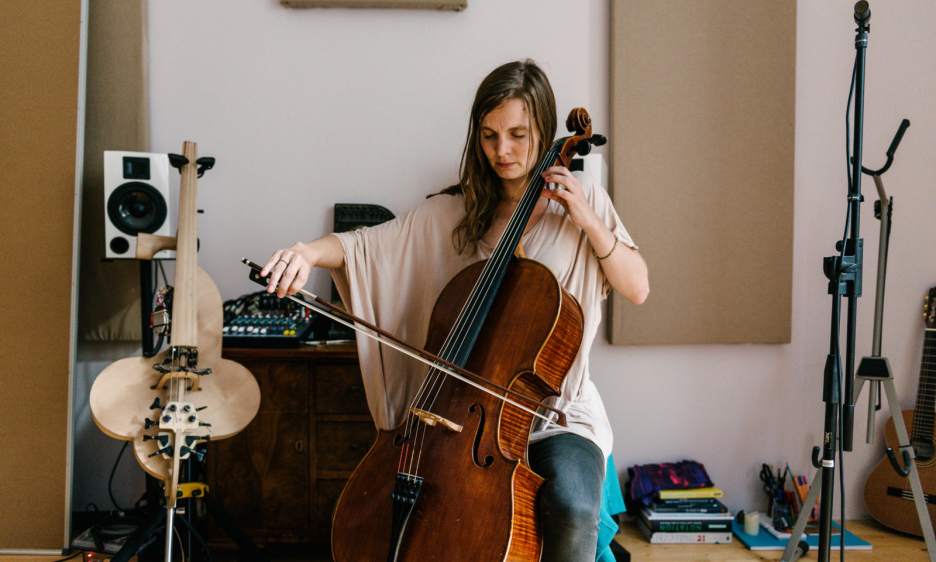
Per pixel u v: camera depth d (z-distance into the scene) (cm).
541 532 116
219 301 185
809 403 248
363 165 240
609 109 241
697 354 246
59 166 217
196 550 197
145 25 232
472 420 119
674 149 238
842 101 245
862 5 140
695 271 241
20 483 209
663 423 246
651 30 236
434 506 109
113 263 229
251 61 237
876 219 244
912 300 246
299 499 204
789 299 242
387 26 238
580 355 152
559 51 240
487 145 149
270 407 203
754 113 239
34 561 201
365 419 203
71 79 218
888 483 234
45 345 213
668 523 223
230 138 238
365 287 163
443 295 142
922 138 244
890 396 201
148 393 170
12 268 215
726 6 237
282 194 239
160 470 160
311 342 220
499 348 128
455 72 239
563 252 151
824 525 146
